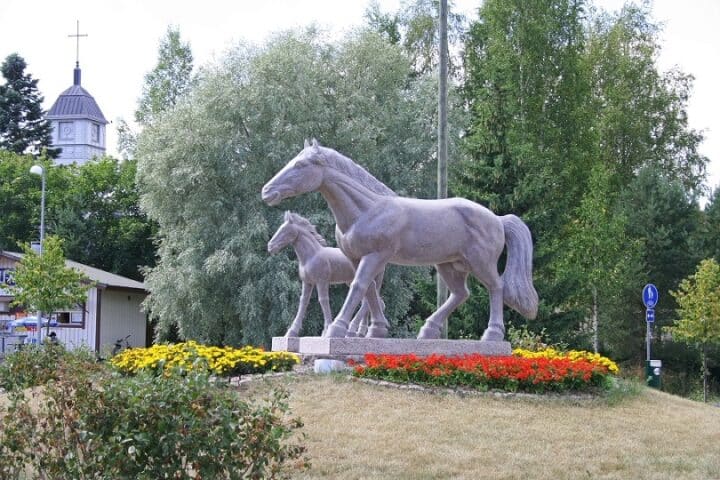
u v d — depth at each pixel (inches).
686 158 1716.3
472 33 1546.5
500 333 561.6
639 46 1696.6
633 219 1510.8
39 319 1141.1
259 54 1198.9
